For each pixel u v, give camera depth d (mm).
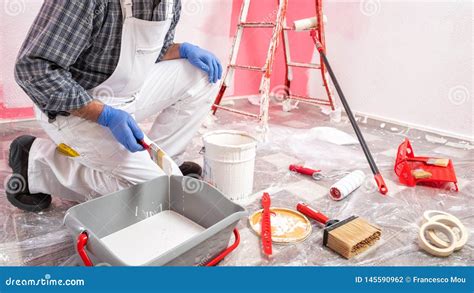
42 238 968
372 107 2182
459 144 1809
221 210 942
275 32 1855
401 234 1043
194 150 1644
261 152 1649
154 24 907
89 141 979
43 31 796
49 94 834
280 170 1456
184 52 1219
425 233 1010
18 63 813
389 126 2070
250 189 1224
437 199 1254
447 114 1870
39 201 1086
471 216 1149
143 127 1898
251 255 926
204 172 1196
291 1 2428
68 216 800
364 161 1575
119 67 925
